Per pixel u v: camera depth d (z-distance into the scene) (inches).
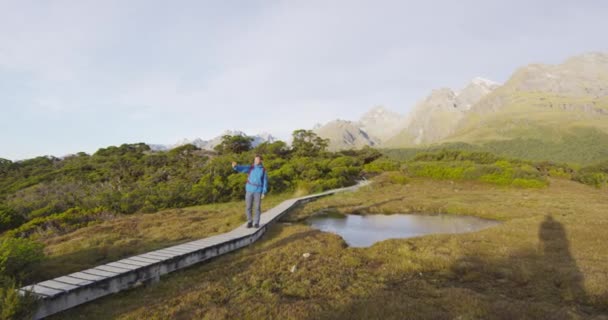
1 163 1770.4
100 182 1096.8
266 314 192.5
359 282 248.4
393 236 447.5
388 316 182.7
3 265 241.8
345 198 842.8
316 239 386.9
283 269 283.6
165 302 214.1
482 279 254.4
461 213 640.4
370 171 1552.7
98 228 474.0
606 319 178.4
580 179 1343.5
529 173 1152.2
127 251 341.1
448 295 210.5
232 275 267.9
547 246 345.7
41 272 272.1
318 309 196.7
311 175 1084.5
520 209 632.4
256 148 1595.7
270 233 432.8
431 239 389.1
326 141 1761.8
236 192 857.5
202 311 198.4
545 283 240.5
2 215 627.8
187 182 932.0
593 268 264.1
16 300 169.3
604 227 431.5
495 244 360.2
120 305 210.4
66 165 1611.7
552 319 175.5
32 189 1044.5
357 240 422.9
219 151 1622.8
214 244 321.1
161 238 402.6
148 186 918.4
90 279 220.1
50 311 189.9
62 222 554.9
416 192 986.7
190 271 281.4
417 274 270.4
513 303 197.0
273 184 951.6
